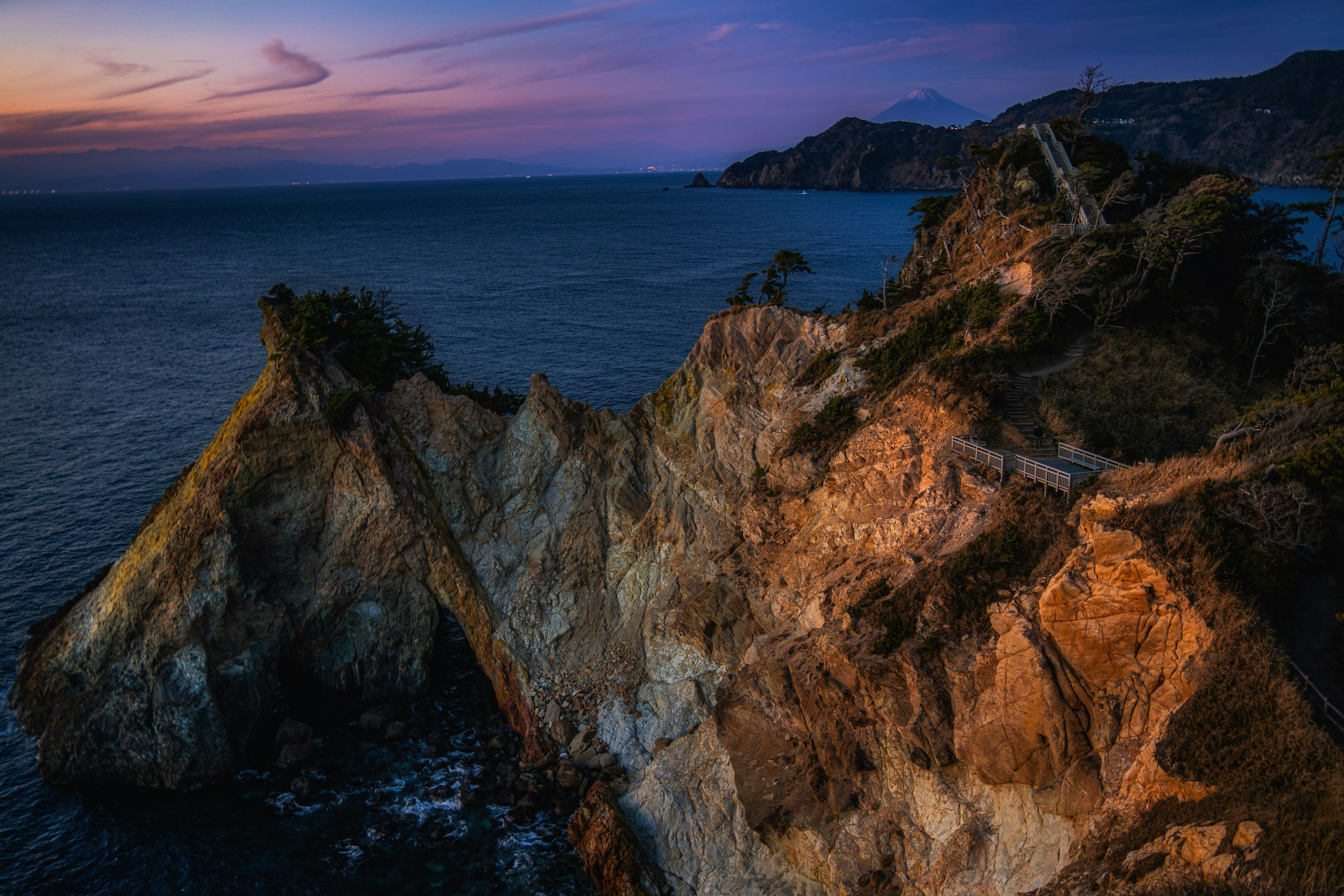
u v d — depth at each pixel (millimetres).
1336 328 45938
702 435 54031
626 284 161375
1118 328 46688
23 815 41031
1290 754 19719
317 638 49938
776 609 44531
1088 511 28125
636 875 35719
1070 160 67875
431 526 51219
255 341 130125
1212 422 40312
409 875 37312
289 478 49844
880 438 42625
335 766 44250
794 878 34656
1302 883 17047
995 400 40688
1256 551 24484
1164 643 23609
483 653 50281
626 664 48312
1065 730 25359
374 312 59938
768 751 35531
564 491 53812
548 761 44031
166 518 48250
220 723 44031
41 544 63562
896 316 52781
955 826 28719
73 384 106000
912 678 29703
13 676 49188
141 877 37250
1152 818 21234
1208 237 48250
